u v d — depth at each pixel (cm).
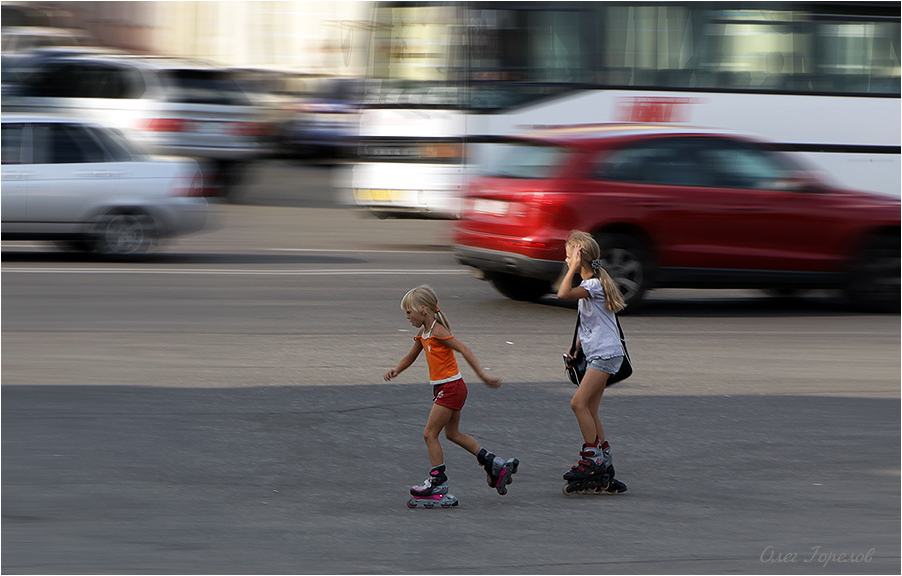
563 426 3003
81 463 2533
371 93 7338
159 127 8962
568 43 6519
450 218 7150
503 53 6600
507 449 2784
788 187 4888
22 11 12694
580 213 4597
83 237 6022
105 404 3077
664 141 4781
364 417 3030
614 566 1983
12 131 5856
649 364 3844
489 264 4828
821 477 2567
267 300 5034
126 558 1959
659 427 3005
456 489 2459
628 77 6488
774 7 6531
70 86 9012
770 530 2198
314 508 2284
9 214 5800
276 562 1962
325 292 5309
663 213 4684
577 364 2509
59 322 4372
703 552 2066
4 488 2342
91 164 6016
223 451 2672
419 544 2080
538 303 5122
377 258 6669
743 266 4809
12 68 9075
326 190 10962
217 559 1969
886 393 3462
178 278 5616
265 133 11106
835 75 6594
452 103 6862
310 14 15838
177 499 2308
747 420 3091
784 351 4144
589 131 4816
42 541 2036
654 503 2372
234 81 9450
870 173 6638
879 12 6600
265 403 3150
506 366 3747
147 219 6191
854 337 4481
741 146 4875
